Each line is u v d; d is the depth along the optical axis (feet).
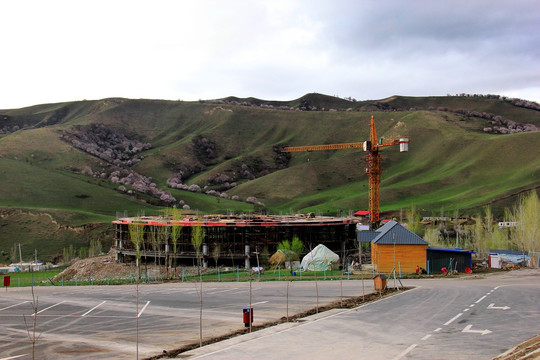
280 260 323.16
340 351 94.48
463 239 480.23
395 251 246.47
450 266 232.53
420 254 246.06
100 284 270.87
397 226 256.11
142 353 102.01
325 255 290.15
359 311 137.90
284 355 92.27
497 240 366.02
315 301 160.86
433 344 98.07
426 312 133.59
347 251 373.40
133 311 157.99
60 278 374.02
